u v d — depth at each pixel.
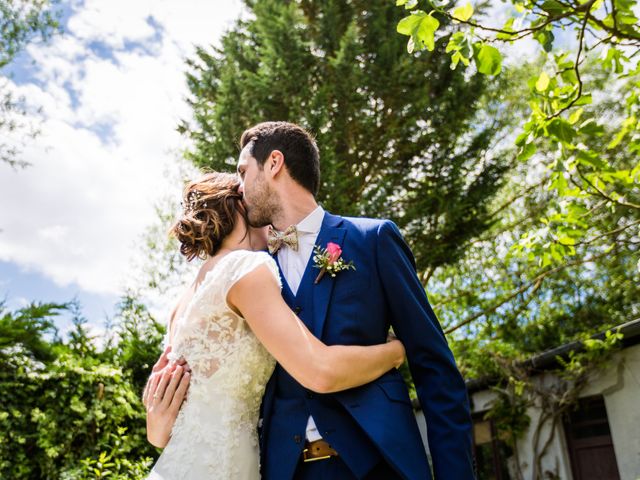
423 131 7.84
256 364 1.47
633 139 3.61
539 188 10.80
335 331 1.40
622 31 2.56
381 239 1.52
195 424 1.41
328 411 1.34
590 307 10.98
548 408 7.08
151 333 6.24
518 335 10.72
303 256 1.60
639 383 6.14
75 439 4.81
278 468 1.34
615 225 7.51
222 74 7.45
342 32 8.01
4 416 4.45
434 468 1.30
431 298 10.82
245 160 1.69
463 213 7.97
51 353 5.15
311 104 6.94
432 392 1.38
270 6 7.66
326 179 6.78
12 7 8.17
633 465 6.07
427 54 8.02
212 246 1.67
